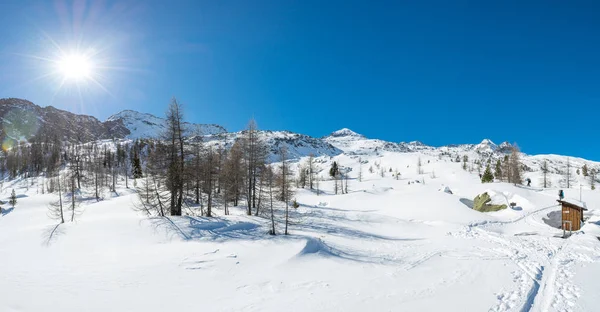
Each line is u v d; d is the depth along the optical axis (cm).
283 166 3675
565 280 1648
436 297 1431
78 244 2272
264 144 4219
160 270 1742
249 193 3978
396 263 2142
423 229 3775
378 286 1612
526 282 1638
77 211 4388
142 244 2261
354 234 3356
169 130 3162
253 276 1730
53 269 1748
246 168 4047
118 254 2050
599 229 2923
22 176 11856
